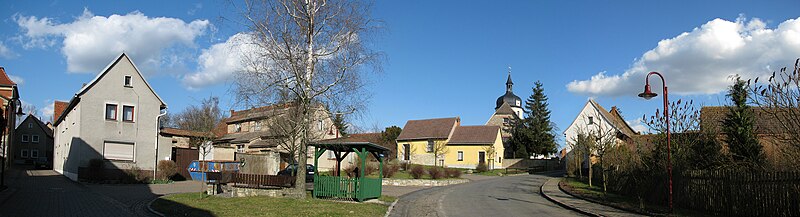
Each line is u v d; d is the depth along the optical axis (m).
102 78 35.56
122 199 20.52
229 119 57.72
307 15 20.64
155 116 37.75
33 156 70.94
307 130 21.91
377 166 41.50
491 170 59.53
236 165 38.12
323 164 48.16
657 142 21.47
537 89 80.00
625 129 58.62
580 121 56.69
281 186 22.86
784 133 14.89
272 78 20.67
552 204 21.52
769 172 13.58
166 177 33.41
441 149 63.16
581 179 37.09
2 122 35.19
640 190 21.84
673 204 18.42
